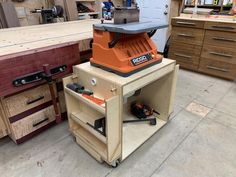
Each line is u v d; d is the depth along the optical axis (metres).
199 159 1.52
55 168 1.45
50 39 1.64
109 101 1.12
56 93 1.72
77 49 1.62
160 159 1.53
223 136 1.77
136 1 4.45
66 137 1.76
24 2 3.20
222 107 2.23
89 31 1.98
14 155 1.56
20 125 1.56
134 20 1.39
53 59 1.47
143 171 1.43
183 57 3.21
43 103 1.66
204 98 2.42
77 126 1.67
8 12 2.86
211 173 1.41
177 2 4.02
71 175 1.39
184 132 1.82
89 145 1.49
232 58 2.71
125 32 1.10
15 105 1.47
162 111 1.88
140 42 1.44
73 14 3.36
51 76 1.44
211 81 2.89
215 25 2.69
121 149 1.41
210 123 1.95
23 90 1.47
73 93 1.41
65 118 1.95
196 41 2.97
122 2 4.59
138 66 1.31
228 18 2.79
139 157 1.54
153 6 4.22
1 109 1.48
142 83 1.31
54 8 3.12
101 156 1.41
